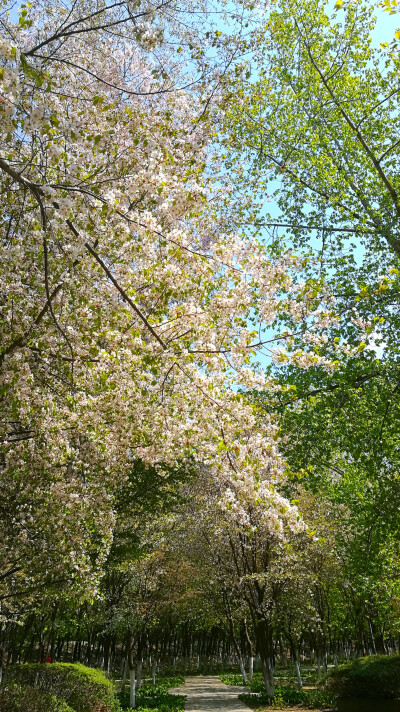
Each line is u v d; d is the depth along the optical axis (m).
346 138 14.02
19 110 4.36
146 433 6.19
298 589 17.70
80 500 6.96
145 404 5.57
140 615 16.27
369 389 12.36
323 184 14.24
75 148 5.80
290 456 12.43
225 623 27.09
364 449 12.44
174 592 19.11
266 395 9.66
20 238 5.39
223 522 17.25
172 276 4.84
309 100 14.68
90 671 13.69
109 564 14.33
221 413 5.04
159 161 5.18
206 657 38.81
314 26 14.63
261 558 18.62
